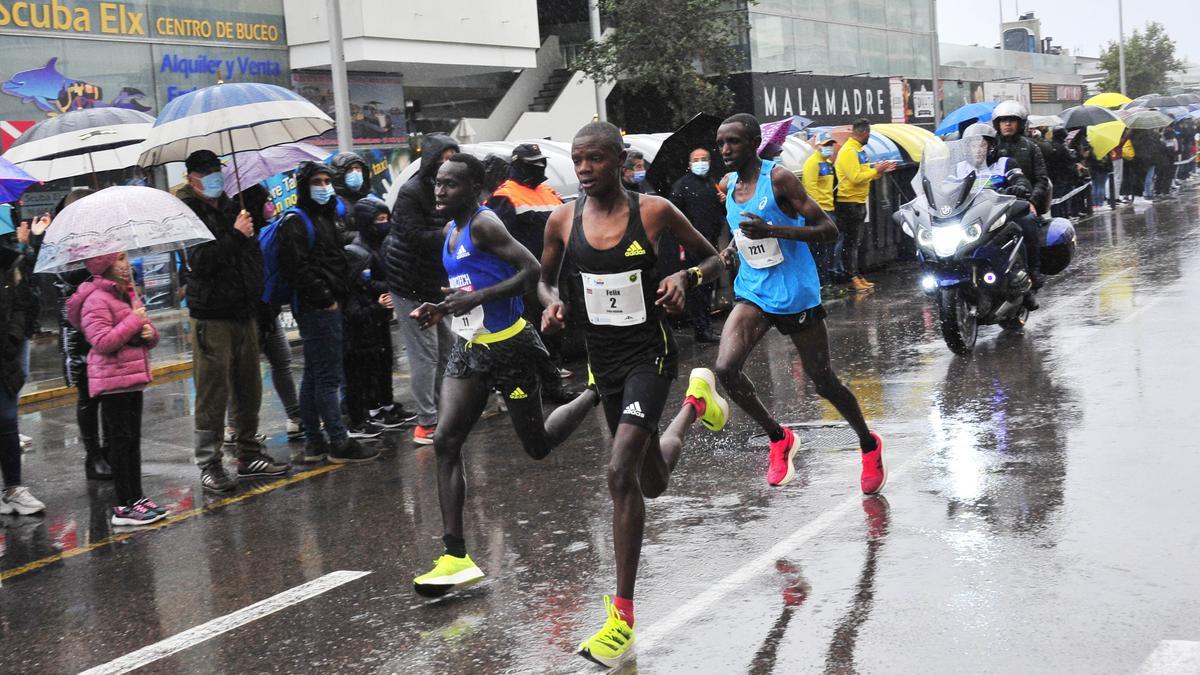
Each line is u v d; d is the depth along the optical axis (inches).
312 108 317.7
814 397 354.9
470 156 216.5
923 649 166.2
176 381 512.1
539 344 211.6
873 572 199.2
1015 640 166.6
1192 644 160.4
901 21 1596.9
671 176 383.6
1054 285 558.6
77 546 267.0
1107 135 991.0
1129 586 182.5
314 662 183.9
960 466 261.0
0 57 671.1
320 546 248.1
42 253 270.5
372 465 319.6
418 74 993.5
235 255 302.7
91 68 722.2
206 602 218.8
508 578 215.5
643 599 197.5
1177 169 1268.5
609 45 1043.3
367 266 351.9
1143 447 261.6
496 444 330.6
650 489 193.0
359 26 836.6
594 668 171.5
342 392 369.7
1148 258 628.4
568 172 519.5
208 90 303.4
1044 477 246.1
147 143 304.2
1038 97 2113.7
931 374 374.0
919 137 773.3
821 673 161.9
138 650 196.9
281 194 616.4
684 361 445.7
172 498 304.2
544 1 1172.5
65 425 425.7
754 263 234.1
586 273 183.8
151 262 732.0
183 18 780.0
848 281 647.1
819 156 602.9
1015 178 415.5
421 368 338.6
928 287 402.3
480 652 181.5
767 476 261.0
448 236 219.0
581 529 241.3
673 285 174.4
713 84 1125.1
